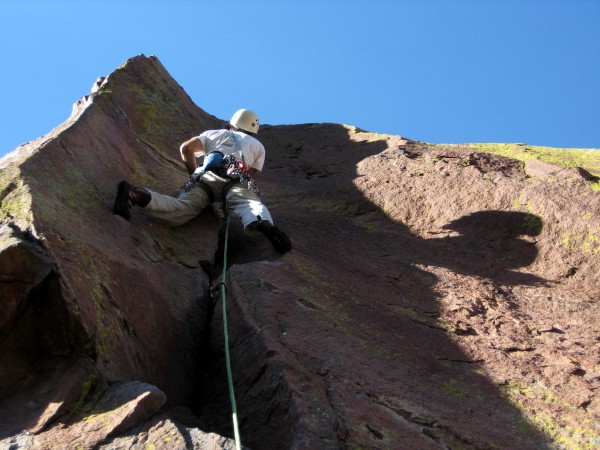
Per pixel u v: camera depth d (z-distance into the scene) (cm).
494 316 516
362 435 356
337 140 933
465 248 631
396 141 857
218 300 479
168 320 447
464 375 437
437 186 705
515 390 423
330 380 397
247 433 369
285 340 427
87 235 450
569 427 390
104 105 689
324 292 508
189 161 615
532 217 643
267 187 759
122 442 322
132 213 549
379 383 407
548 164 709
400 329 484
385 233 662
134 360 395
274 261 533
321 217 684
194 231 573
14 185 449
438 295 540
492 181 693
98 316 382
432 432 376
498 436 380
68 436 326
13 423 333
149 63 827
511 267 605
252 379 395
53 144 534
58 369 356
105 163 595
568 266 593
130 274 431
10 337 359
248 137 614
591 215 625
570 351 470
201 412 403
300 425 347
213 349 443
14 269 357
